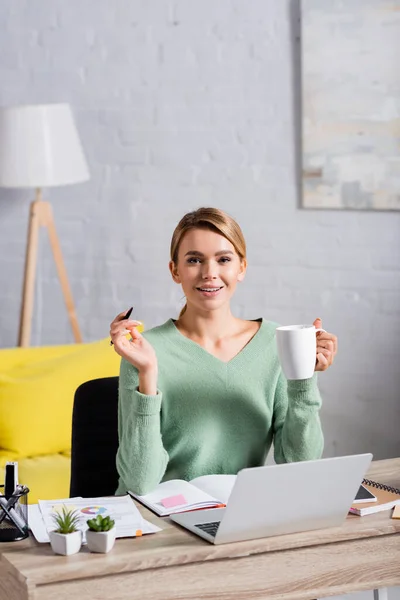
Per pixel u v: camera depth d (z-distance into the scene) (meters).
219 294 2.11
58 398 3.51
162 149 4.47
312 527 1.80
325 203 4.02
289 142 4.13
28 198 4.84
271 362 2.17
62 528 1.69
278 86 4.13
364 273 3.97
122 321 2.00
